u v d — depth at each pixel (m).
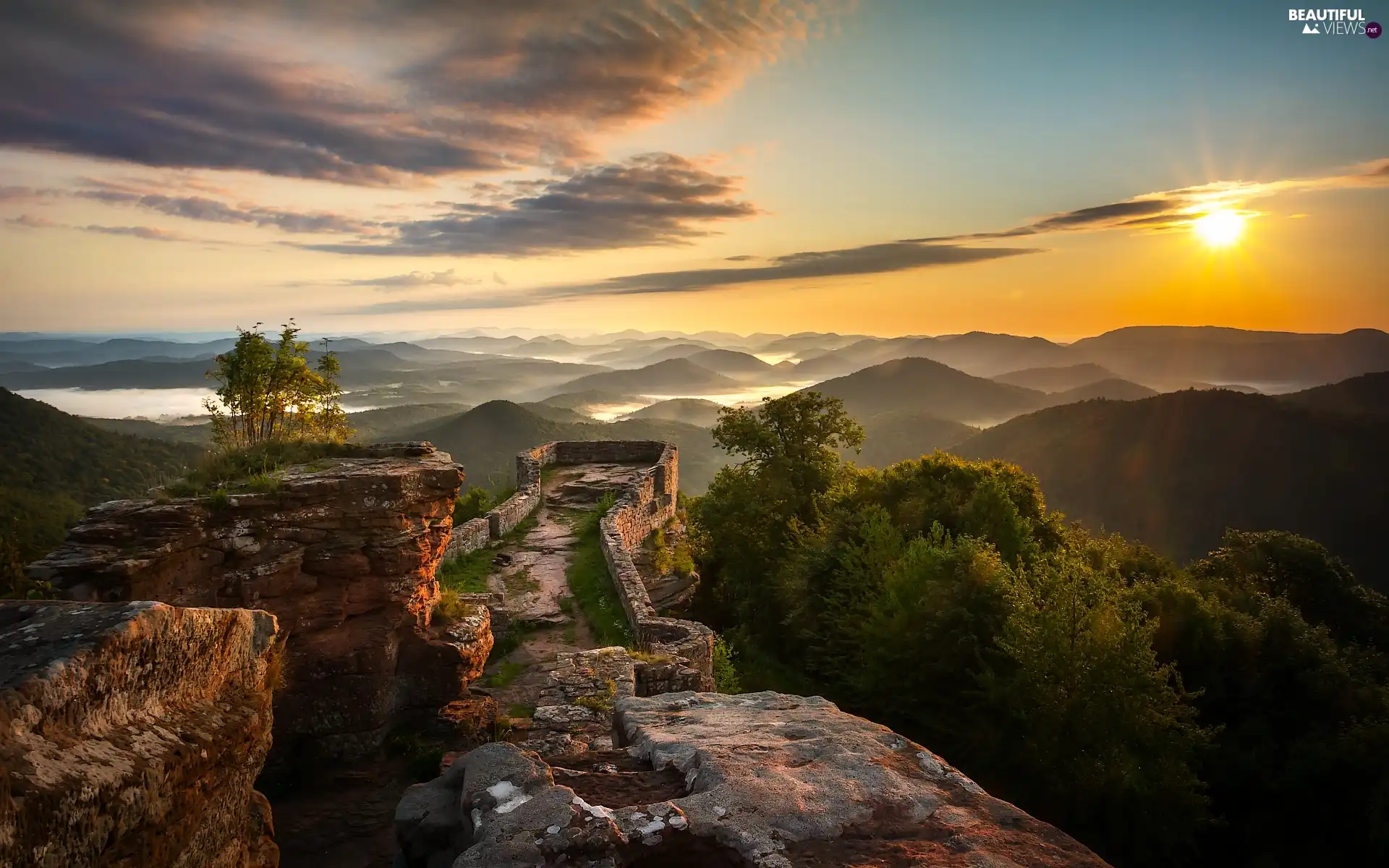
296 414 19.08
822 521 36.41
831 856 3.48
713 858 3.56
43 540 11.70
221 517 12.18
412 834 4.09
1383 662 33.34
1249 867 24.78
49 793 3.24
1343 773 24.56
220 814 4.92
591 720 13.07
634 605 19.12
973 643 22.02
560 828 3.53
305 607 12.75
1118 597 22.95
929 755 4.53
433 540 14.52
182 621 4.69
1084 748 20.11
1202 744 21.42
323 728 12.79
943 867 3.38
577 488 34.19
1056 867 3.43
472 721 13.60
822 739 4.71
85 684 3.77
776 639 32.22
